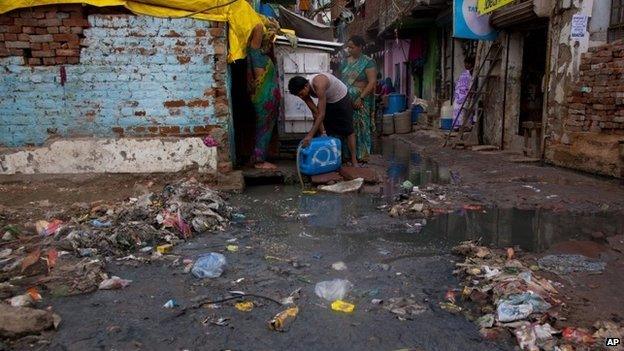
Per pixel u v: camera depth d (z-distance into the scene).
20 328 2.68
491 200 5.88
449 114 14.07
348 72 7.90
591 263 3.77
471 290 3.17
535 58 10.53
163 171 6.36
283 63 8.70
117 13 6.44
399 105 17.30
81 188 6.04
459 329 2.77
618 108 7.17
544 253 4.04
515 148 10.48
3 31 6.35
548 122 8.77
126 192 5.94
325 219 5.09
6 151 6.16
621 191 6.27
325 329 2.78
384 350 2.56
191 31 6.55
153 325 2.83
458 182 7.09
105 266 3.75
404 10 15.03
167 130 6.73
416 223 4.93
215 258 3.65
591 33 7.88
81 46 6.47
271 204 5.75
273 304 3.10
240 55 6.73
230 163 6.74
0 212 5.07
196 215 4.79
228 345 2.62
